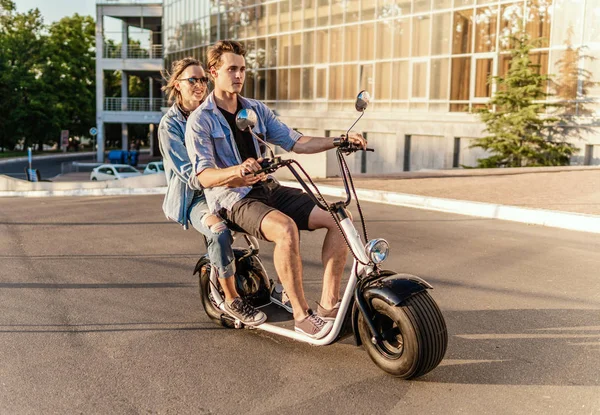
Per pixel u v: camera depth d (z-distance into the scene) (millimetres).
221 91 4457
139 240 8914
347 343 4566
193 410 3570
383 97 28750
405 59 27531
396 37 27875
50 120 64125
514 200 11477
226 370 4137
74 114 69875
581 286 6160
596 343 4551
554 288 6090
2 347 4613
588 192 12352
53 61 65625
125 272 6965
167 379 4008
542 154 21688
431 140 26625
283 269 4199
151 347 4594
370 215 10844
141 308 5570
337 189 13727
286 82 34188
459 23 25234
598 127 20891
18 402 3691
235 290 4719
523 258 7418
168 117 4848
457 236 8836
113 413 3545
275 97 35062
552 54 22328
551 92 22438
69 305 5684
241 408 3584
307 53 32562
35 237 9305
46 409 3600
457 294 5891
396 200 12508
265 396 3732
